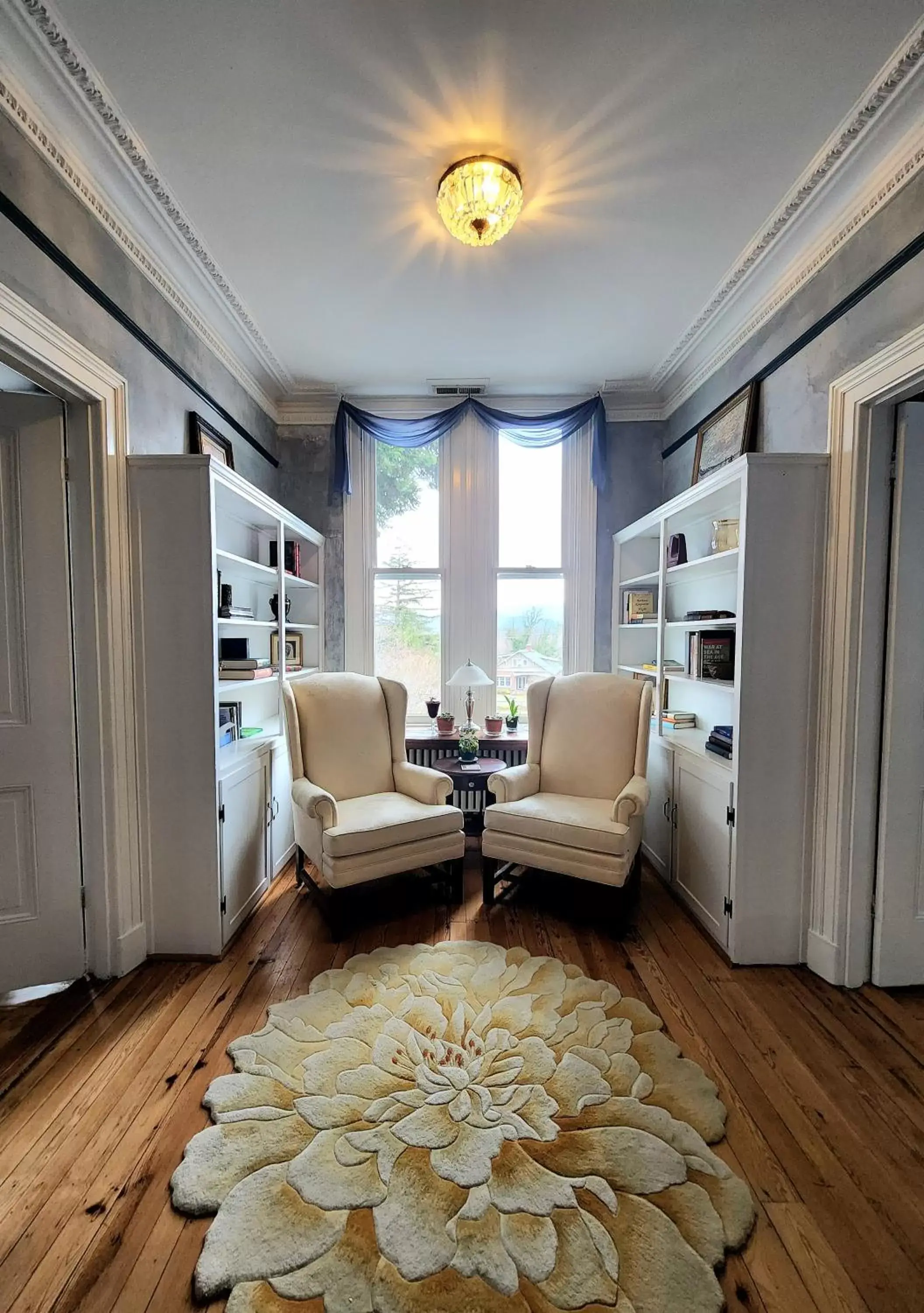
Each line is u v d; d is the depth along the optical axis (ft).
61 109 5.23
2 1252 3.73
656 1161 4.34
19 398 6.13
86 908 6.66
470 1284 3.53
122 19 4.53
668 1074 5.24
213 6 4.46
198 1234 3.84
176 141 5.69
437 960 7.11
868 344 6.19
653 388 11.81
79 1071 5.28
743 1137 4.62
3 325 4.80
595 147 5.83
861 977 6.68
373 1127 4.62
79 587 6.43
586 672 12.25
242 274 7.96
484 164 5.89
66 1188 4.16
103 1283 3.56
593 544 12.49
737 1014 6.18
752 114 5.44
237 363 10.11
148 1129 4.66
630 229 7.06
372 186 6.35
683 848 8.70
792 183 6.30
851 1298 3.50
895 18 4.54
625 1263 3.64
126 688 6.81
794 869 7.08
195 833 7.11
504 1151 4.41
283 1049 5.52
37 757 6.36
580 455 12.46
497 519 12.55
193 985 6.62
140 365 7.06
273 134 5.65
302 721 9.25
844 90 5.16
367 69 5.02
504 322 9.28
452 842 8.51
